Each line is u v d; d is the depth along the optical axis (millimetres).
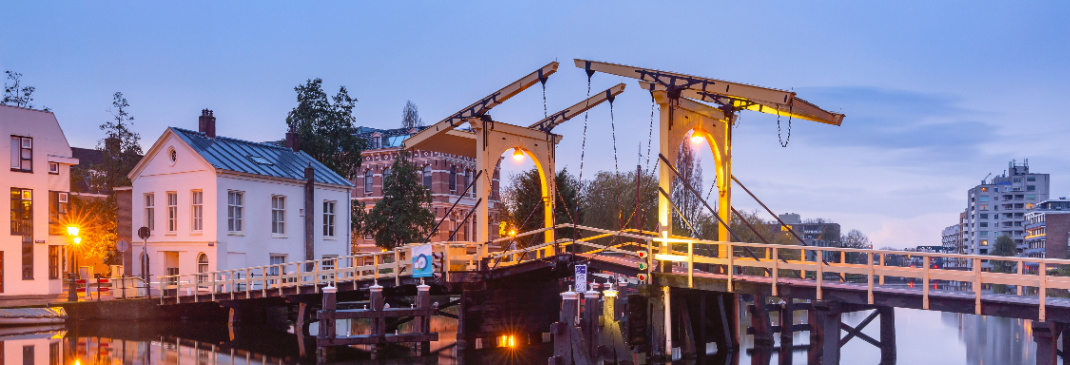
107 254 52719
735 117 27750
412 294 32844
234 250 41719
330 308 27812
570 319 22672
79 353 28625
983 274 18547
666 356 25375
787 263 22172
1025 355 29016
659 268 25797
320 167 48438
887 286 22172
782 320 31109
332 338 27344
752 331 30281
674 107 25453
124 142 67375
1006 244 152625
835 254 105062
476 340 30453
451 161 64062
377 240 51094
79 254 51219
